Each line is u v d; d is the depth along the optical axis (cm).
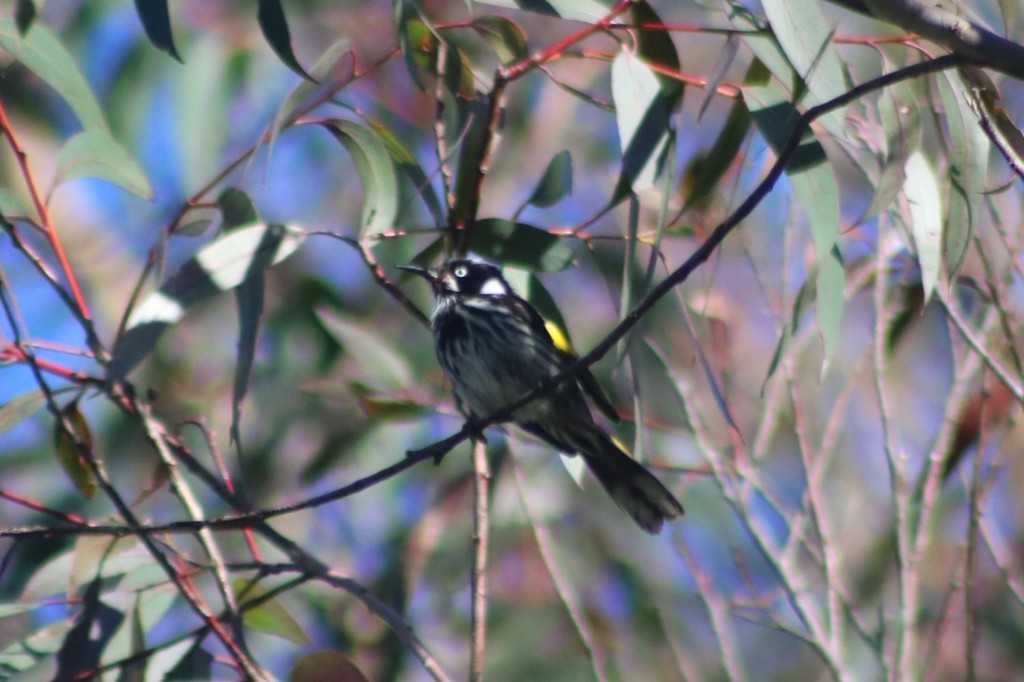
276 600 970
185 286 795
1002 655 1283
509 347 980
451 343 1008
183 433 1250
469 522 1260
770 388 1038
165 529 742
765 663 1278
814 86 749
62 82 859
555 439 984
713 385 748
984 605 1305
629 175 725
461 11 1284
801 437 959
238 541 1220
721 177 862
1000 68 705
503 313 992
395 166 952
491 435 1268
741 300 1301
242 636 815
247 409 1293
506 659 1240
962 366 938
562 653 1255
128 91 1296
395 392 1089
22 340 786
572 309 1389
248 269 812
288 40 773
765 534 930
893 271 1028
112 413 1232
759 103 776
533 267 883
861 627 905
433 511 1259
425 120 1395
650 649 1257
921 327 1405
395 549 1245
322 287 1341
